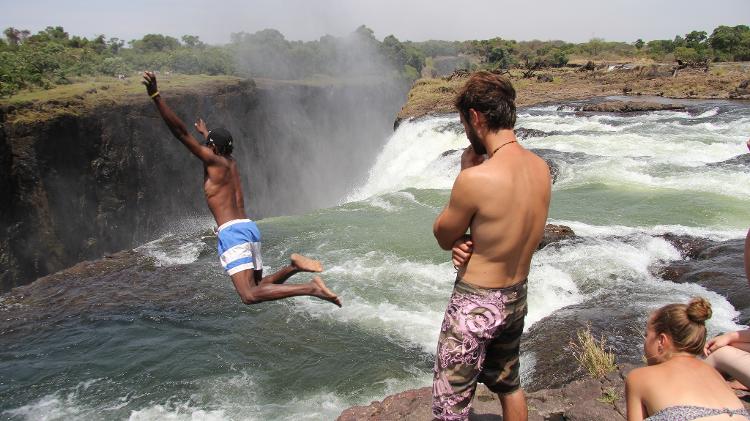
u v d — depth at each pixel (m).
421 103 31.47
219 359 7.52
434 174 18.48
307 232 12.71
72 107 33.91
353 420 4.35
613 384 4.44
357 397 6.41
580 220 11.46
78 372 7.46
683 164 15.02
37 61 45.72
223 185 3.42
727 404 2.55
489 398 4.22
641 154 16.62
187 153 43.78
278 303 9.00
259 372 7.13
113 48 75.50
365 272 10.05
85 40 70.50
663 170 14.68
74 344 8.24
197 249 12.24
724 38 49.84
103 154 35.94
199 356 7.63
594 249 9.36
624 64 45.31
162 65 72.88
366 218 13.73
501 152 2.52
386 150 26.00
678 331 2.73
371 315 8.35
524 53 73.56
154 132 40.19
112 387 7.08
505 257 2.53
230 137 3.46
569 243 9.70
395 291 9.16
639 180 14.13
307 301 8.99
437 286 9.31
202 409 6.45
